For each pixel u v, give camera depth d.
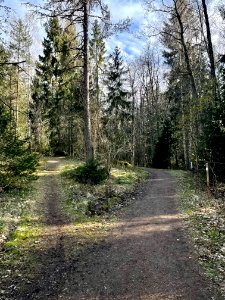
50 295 6.30
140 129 49.84
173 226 10.60
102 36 19.73
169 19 23.72
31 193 16.03
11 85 33.81
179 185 19.86
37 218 11.52
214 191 16.14
